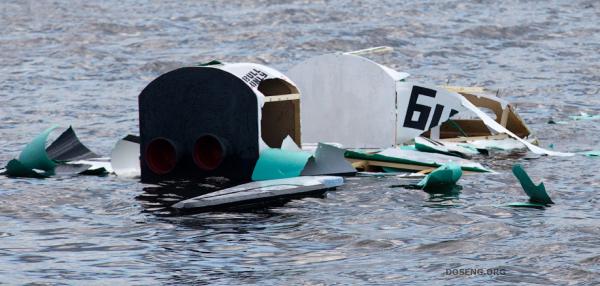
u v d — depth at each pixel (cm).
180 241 4822
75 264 4491
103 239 4875
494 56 12550
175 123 6166
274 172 6012
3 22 15188
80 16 15900
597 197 5669
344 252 4631
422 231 4947
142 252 4656
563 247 4638
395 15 15750
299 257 4559
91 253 4653
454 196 5662
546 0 17600
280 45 13062
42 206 5525
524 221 5109
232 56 12456
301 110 6888
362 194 5712
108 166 6444
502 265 4400
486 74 11275
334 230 4962
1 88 10269
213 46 13138
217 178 6128
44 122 8550
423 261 4481
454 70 11581
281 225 5072
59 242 4831
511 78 10950
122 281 4259
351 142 6800
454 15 15900
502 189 5834
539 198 5556
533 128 8138
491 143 7225
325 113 6838
